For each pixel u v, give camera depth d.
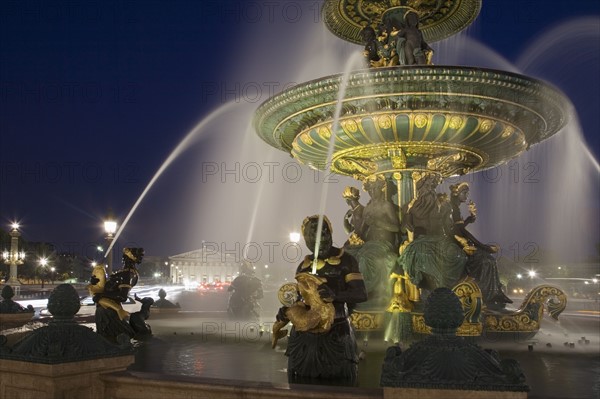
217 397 4.45
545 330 11.53
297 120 10.48
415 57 10.55
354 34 14.20
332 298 5.63
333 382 5.58
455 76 8.84
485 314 9.31
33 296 52.25
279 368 6.56
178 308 15.20
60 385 4.73
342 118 9.80
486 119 9.61
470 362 3.87
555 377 6.05
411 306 9.40
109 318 9.26
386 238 10.18
